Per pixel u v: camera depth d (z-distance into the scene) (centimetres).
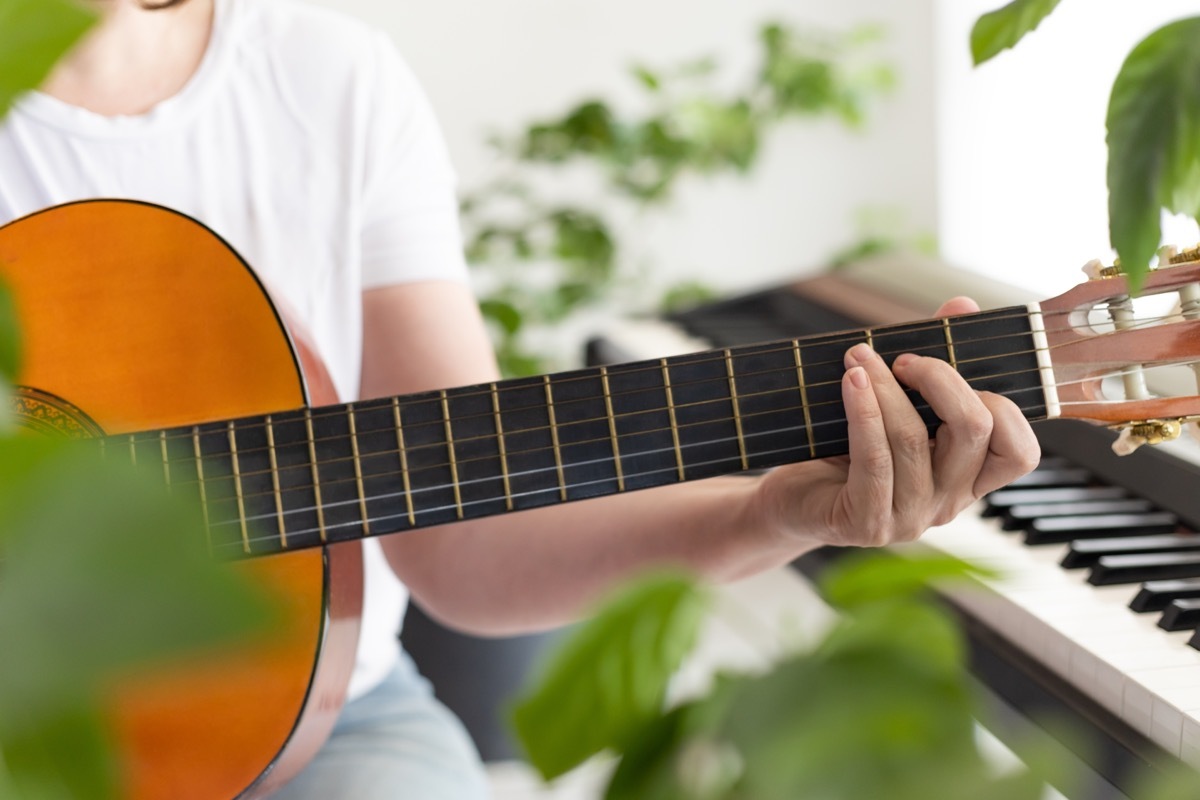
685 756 27
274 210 117
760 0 301
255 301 97
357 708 115
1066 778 24
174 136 115
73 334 97
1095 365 84
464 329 120
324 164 118
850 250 296
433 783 106
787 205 311
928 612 28
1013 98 255
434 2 289
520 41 294
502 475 88
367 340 120
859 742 25
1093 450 135
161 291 97
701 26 300
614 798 28
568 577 105
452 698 149
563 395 87
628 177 282
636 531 103
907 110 310
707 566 98
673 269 310
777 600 199
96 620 18
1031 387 85
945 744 25
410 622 150
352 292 118
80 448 19
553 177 298
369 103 120
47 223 99
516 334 242
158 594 18
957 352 85
